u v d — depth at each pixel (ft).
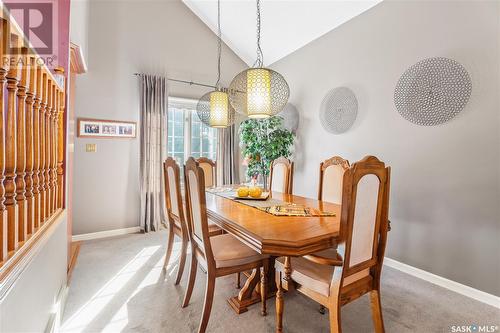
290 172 9.29
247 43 14.28
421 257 7.97
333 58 11.08
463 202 7.06
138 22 12.21
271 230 4.52
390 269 8.57
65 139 6.63
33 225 4.12
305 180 12.70
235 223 4.96
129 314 5.82
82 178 11.00
